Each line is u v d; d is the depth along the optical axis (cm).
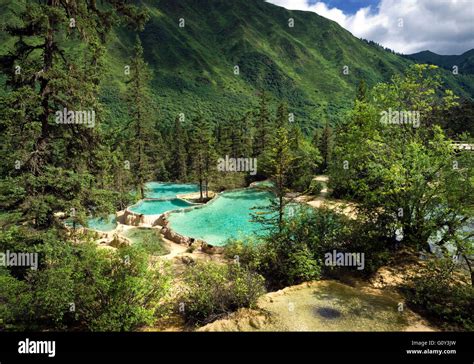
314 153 3697
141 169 3634
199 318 929
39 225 1076
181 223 2547
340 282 1142
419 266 1166
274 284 1227
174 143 6362
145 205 3447
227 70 19725
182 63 18188
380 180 1287
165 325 900
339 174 1448
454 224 1069
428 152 1160
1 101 966
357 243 1243
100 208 1216
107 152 1318
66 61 1130
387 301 965
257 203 3312
